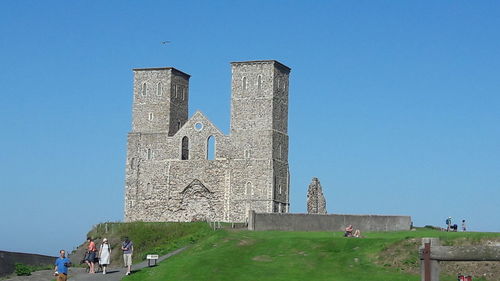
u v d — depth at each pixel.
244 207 118.94
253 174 119.12
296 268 56.19
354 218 82.38
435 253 28.66
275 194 119.50
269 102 119.88
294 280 52.47
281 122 122.50
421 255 29.02
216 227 97.56
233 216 119.25
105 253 58.03
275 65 121.12
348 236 69.00
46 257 70.00
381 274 54.78
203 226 100.69
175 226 102.62
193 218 119.69
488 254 28.14
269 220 79.81
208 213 120.31
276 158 120.44
